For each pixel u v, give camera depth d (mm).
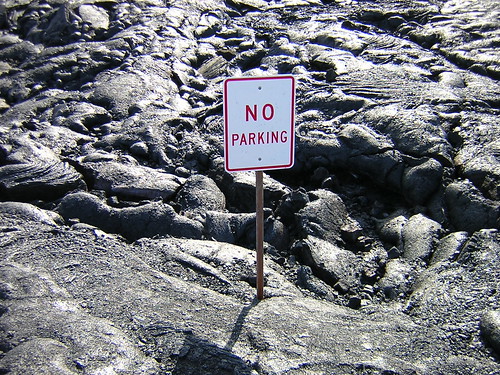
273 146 3572
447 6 10453
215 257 4383
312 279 4371
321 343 3459
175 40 8844
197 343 3375
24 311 3529
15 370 3055
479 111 6457
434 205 5168
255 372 3195
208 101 7422
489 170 5195
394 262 4543
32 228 4586
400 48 8562
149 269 4117
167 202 5320
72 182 5406
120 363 3172
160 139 6270
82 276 3947
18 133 6320
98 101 7172
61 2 9492
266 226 4914
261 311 3738
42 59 8078
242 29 9656
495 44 8570
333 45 8805
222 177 5641
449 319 3787
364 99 6574
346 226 5031
